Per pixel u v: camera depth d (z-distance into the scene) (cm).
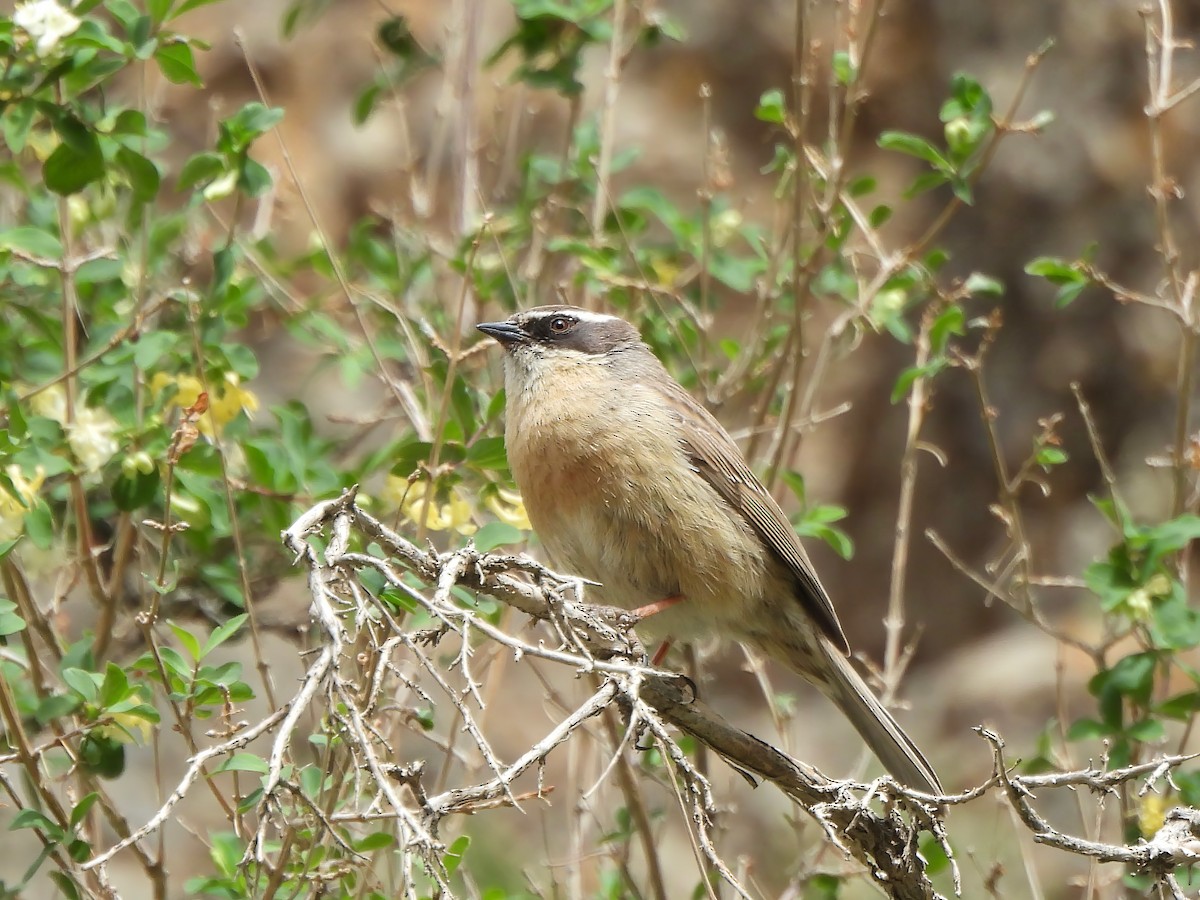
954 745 1956
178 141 1683
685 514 996
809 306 1332
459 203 1284
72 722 970
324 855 842
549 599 715
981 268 2055
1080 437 2058
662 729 643
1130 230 2025
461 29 1334
